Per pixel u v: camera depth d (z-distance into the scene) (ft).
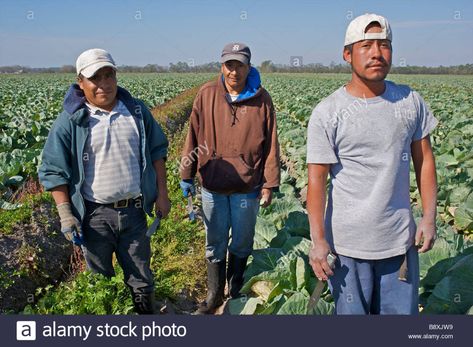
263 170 16.30
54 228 23.72
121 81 182.91
